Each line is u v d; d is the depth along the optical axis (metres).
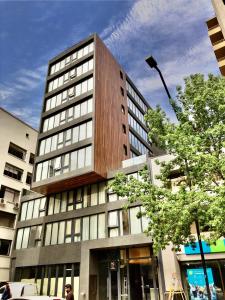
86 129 25.34
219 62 28.19
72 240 23.02
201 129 12.34
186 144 10.72
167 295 16.42
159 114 13.52
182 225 10.06
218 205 8.38
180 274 16.67
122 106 33.06
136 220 20.64
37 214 27.61
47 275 23.08
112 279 20.52
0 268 26.55
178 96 13.78
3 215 30.22
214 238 9.59
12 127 35.22
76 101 27.55
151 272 18.92
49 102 31.03
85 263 20.84
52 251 23.56
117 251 21.34
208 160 9.85
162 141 12.70
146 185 11.91
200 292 15.69
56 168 25.41
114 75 33.22
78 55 31.83
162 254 17.80
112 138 27.33
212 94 12.34
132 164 24.67
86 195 24.53
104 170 23.83
